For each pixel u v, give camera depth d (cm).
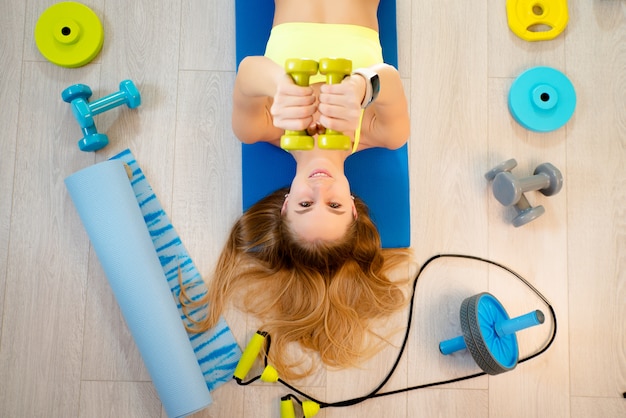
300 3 134
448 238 161
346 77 101
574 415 157
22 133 159
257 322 156
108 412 153
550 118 159
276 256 149
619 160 164
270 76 113
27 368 154
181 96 162
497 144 163
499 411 157
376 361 156
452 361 158
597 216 163
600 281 161
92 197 145
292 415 149
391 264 158
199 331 155
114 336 155
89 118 149
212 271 158
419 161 162
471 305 143
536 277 161
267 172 155
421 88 164
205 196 160
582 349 159
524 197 156
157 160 160
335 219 130
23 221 157
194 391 142
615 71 165
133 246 144
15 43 161
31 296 156
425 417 156
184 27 163
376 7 147
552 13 162
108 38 162
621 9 166
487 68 165
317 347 155
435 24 165
